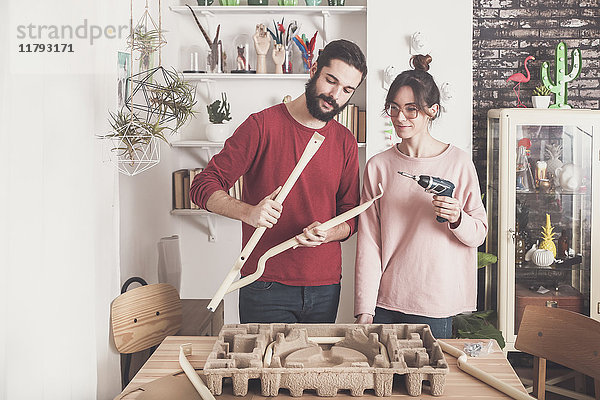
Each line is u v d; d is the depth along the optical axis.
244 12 3.60
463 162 2.13
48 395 1.79
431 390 1.50
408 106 2.08
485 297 3.71
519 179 3.44
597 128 3.41
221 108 3.60
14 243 1.67
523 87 3.81
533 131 3.43
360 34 3.68
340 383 1.49
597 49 3.76
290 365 1.50
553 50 3.78
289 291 2.14
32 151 1.71
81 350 1.91
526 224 3.46
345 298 3.82
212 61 3.58
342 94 2.02
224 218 3.80
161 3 3.27
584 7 3.75
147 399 1.49
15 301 1.67
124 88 2.44
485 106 3.83
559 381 3.57
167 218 3.53
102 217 2.07
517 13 3.78
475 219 2.09
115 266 2.19
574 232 3.46
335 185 2.19
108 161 2.10
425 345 1.67
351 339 1.69
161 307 2.36
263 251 2.14
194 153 3.78
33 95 1.70
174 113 2.28
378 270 2.16
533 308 1.97
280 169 2.13
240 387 1.49
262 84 3.73
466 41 3.49
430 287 2.09
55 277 1.82
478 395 1.50
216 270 3.84
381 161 2.20
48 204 1.80
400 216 2.13
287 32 3.62
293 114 2.14
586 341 1.81
